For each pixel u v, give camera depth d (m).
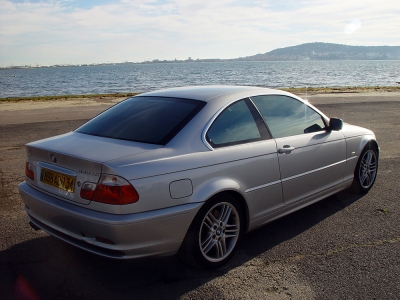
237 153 3.41
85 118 13.30
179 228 3.00
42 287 3.06
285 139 3.93
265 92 4.08
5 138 9.52
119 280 3.18
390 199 5.11
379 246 3.76
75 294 2.97
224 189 3.24
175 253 3.11
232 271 3.32
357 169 5.11
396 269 3.31
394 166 6.79
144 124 3.42
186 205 3.01
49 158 3.18
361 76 87.06
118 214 2.75
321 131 4.47
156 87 56.09
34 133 10.22
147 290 3.03
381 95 22.77
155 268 3.38
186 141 3.18
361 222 4.36
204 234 3.29
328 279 3.16
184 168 3.02
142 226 2.80
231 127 3.53
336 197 5.23
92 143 3.23
